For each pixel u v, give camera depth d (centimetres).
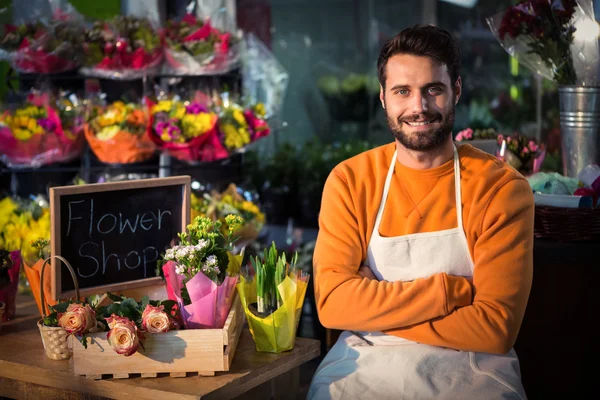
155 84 466
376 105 986
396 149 234
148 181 236
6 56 436
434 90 214
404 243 223
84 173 435
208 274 208
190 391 190
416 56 212
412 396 210
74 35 447
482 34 878
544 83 625
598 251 267
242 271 225
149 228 239
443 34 216
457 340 210
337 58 1080
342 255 226
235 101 455
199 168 438
